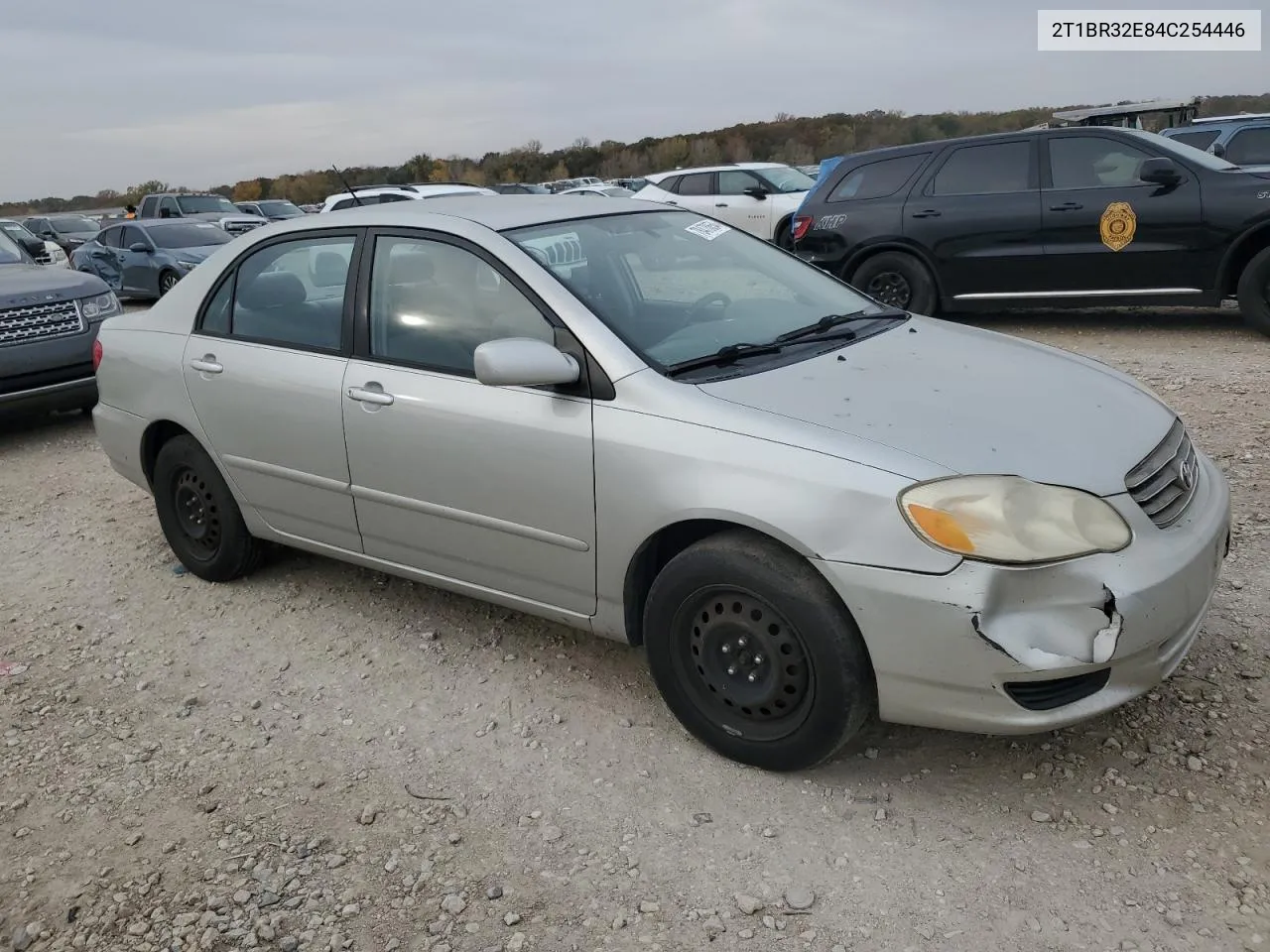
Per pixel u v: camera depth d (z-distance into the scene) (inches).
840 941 92.2
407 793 118.4
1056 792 109.5
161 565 194.9
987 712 100.0
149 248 625.6
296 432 153.5
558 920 97.3
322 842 110.8
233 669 151.6
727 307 140.4
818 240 379.9
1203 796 106.4
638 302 135.3
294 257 158.7
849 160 376.5
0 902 105.6
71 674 153.6
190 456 175.2
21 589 188.9
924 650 99.9
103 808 119.7
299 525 162.2
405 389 138.4
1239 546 162.4
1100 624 98.3
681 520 112.9
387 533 148.2
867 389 117.0
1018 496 99.0
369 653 153.3
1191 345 313.3
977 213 344.5
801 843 105.2
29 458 285.7
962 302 356.5
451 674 144.9
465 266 136.4
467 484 133.3
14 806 121.3
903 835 105.2
